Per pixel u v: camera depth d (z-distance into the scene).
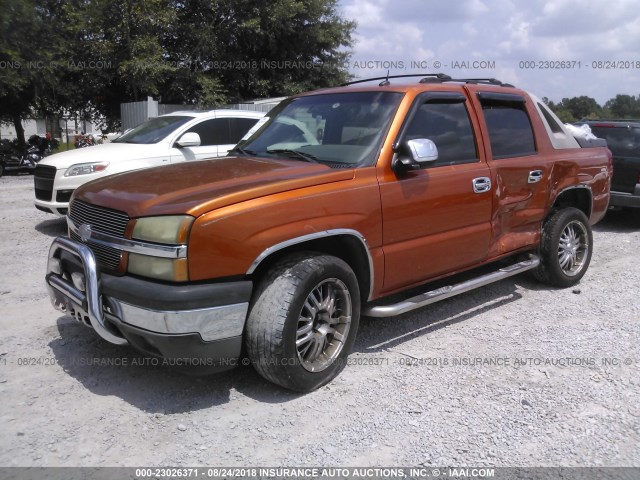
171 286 3.16
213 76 22.84
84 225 3.69
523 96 5.44
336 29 24.62
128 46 20.56
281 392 3.67
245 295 3.33
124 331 3.34
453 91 4.68
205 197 3.30
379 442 3.15
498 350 4.35
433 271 4.41
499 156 4.94
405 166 4.03
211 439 3.15
